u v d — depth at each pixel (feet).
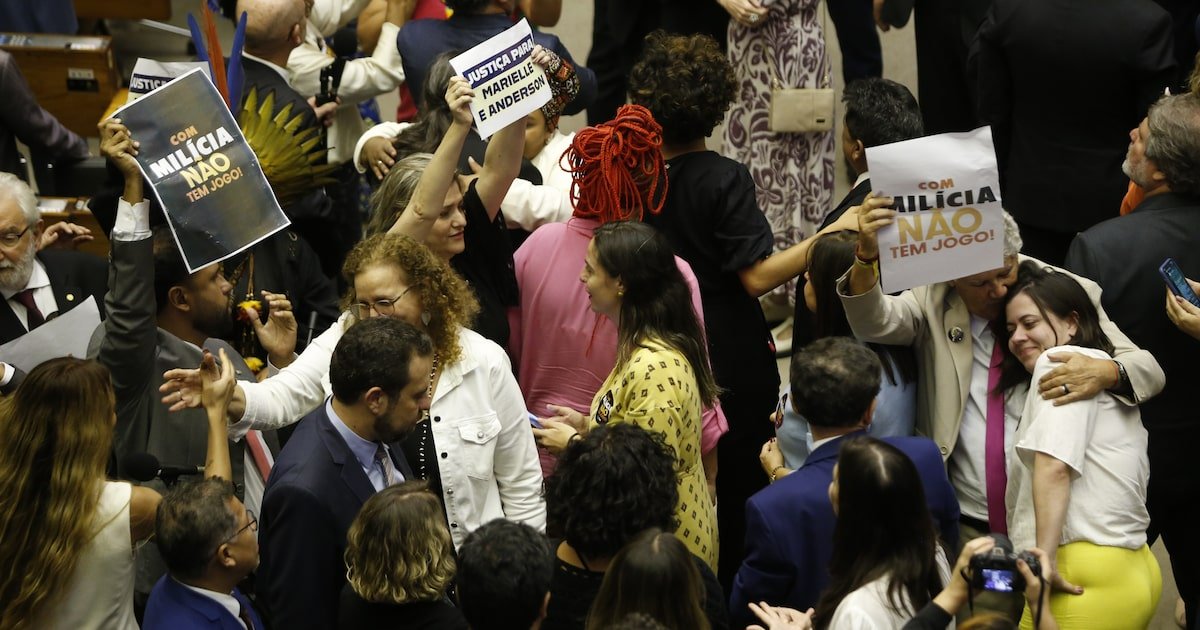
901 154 23.54
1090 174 35.06
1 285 27.84
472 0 32.73
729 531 30.35
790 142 40.45
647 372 23.61
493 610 18.48
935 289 25.49
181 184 24.54
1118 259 26.63
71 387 20.86
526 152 31.12
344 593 20.36
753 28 39.68
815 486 21.68
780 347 41.70
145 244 24.07
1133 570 23.22
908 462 19.29
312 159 30.60
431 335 23.26
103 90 44.32
